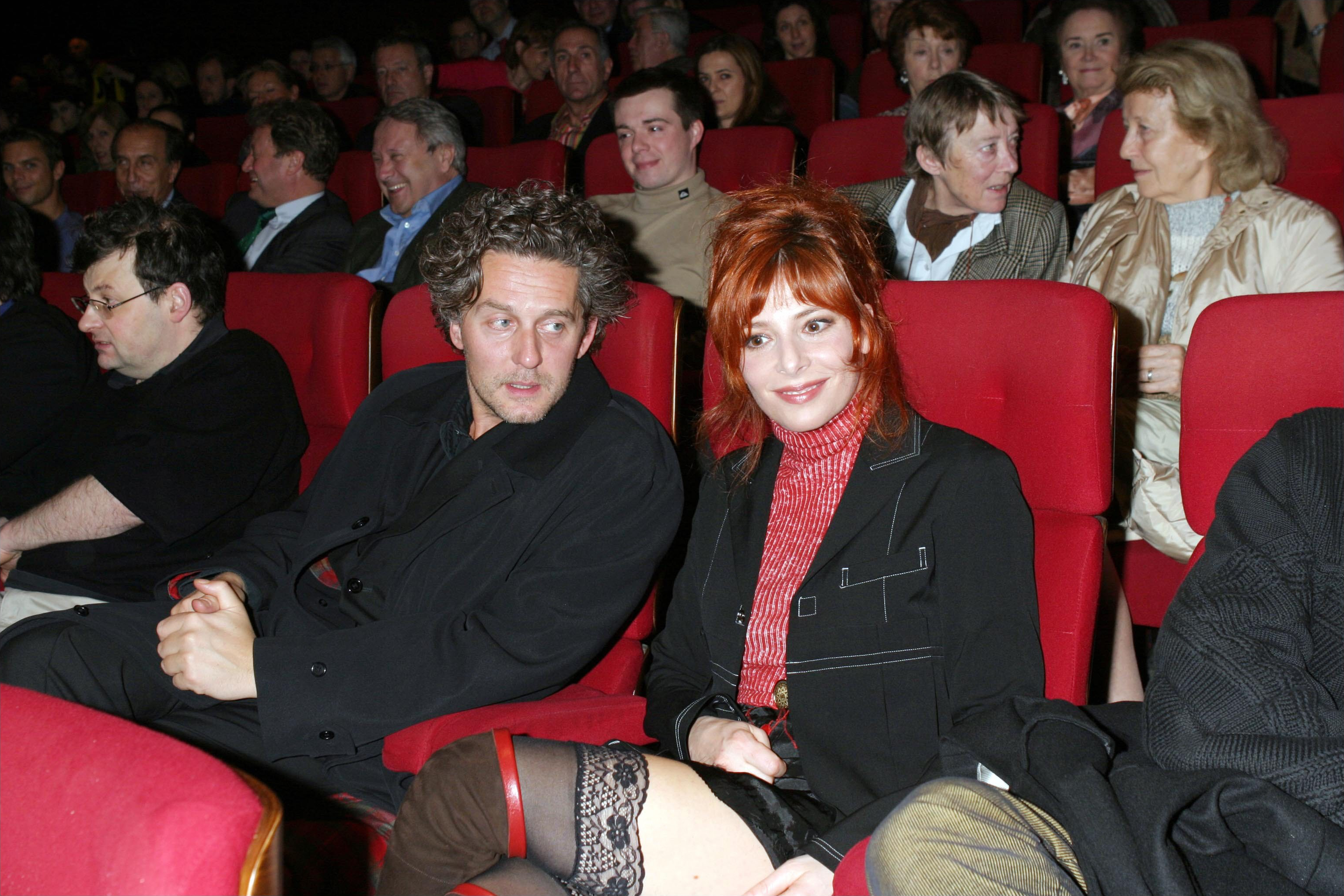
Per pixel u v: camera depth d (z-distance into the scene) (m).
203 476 1.78
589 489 1.42
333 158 3.48
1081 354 1.28
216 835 0.58
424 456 1.57
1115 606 1.53
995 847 0.84
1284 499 1.09
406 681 1.31
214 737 1.45
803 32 4.84
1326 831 0.89
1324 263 1.99
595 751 1.09
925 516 1.19
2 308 2.13
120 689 1.48
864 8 5.44
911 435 1.24
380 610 1.47
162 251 1.85
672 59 4.29
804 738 1.20
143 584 1.78
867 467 1.24
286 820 1.26
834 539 1.22
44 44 8.92
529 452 1.43
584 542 1.40
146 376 1.95
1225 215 2.07
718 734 1.20
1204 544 1.24
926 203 2.59
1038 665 1.12
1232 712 0.98
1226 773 0.94
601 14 5.81
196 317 1.90
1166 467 1.82
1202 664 1.01
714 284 1.23
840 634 1.20
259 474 1.85
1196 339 1.29
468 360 1.45
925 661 1.17
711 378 1.51
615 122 3.01
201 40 8.98
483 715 1.22
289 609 1.53
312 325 2.00
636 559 1.40
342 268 3.38
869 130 3.05
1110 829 0.88
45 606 1.76
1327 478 1.08
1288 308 1.24
